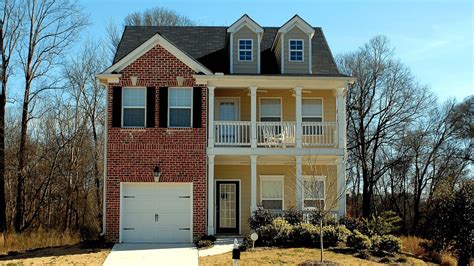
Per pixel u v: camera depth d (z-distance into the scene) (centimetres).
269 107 2528
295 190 2448
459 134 4219
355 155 3894
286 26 2456
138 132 2242
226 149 2262
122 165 2225
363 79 3856
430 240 2117
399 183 4394
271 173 2514
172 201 2247
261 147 2327
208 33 2745
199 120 2264
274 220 2119
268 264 1739
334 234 2055
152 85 2266
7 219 3459
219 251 2000
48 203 3531
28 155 3394
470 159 4166
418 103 3862
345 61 3931
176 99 2278
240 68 2438
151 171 2227
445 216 2038
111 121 2242
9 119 3706
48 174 3525
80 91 3728
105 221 2212
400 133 3884
